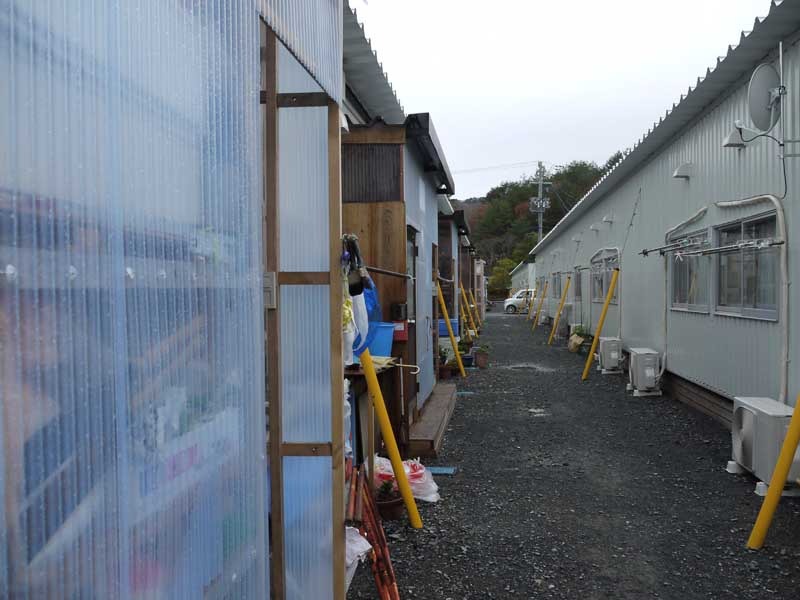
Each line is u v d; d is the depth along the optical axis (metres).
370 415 4.08
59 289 1.05
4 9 0.96
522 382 10.52
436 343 9.34
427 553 3.78
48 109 1.03
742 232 6.37
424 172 7.49
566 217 17.36
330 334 2.54
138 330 1.24
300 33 2.11
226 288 1.60
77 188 1.09
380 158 5.54
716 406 7.27
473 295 22.45
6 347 0.96
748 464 4.99
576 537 4.00
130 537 1.21
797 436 3.72
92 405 1.12
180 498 1.38
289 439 2.55
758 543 3.80
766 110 5.21
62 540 1.05
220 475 1.57
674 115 7.68
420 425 6.29
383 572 3.06
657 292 9.40
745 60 5.84
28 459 0.99
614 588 3.35
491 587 3.37
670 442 6.38
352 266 2.82
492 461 5.73
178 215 1.38
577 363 13.10
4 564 0.95
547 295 25.66
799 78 5.14
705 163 7.32
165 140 1.34
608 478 5.21
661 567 3.58
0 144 0.95
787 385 5.37
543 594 3.29
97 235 1.13
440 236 13.08
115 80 1.18
